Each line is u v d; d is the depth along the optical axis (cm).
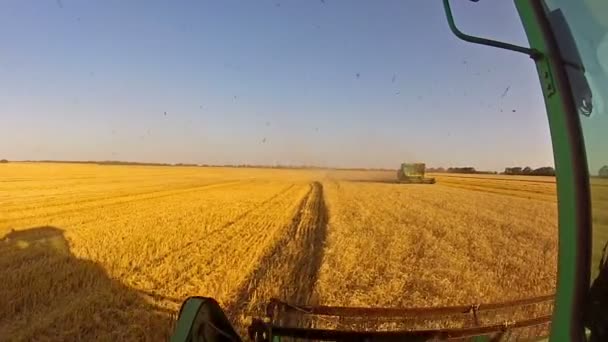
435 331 378
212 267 1170
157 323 739
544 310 802
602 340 139
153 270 1116
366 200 3362
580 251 138
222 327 287
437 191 4484
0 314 764
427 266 1244
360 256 1356
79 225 1898
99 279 1000
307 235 1716
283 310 512
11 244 1432
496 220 2236
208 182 5850
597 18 145
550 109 149
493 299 934
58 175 6669
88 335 689
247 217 2238
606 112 143
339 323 718
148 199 3238
